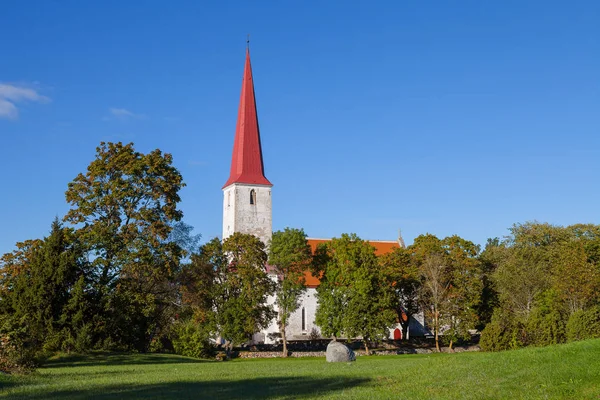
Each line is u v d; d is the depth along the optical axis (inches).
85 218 2282.2
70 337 1964.8
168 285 2593.5
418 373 1112.8
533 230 3634.4
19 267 2331.4
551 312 2534.5
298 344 3117.6
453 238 3253.0
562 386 905.5
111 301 2145.7
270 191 3983.8
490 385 948.6
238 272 2805.1
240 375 1251.2
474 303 3120.1
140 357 2007.9
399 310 3469.5
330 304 2989.7
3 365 1268.5
